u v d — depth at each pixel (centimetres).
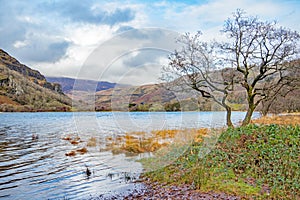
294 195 528
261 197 534
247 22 1250
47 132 2280
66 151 1295
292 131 917
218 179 652
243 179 643
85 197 644
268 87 1245
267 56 1209
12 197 675
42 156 1223
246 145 863
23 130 2509
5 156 1252
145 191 633
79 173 837
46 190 720
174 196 585
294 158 708
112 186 686
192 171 689
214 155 793
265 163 705
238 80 1227
